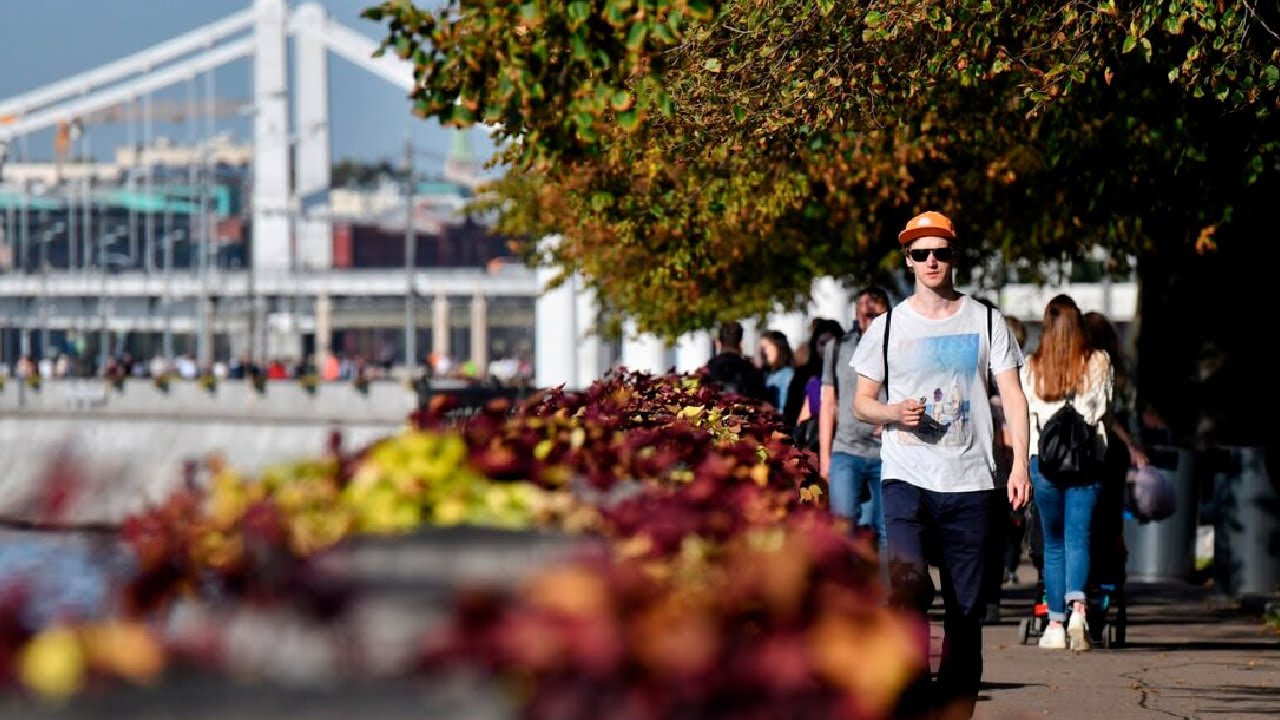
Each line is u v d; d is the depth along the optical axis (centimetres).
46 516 549
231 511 588
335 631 507
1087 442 1941
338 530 589
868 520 2153
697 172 2962
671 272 3847
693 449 1002
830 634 528
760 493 856
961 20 2152
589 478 725
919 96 2456
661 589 530
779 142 2497
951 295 1333
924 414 1316
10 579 498
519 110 1326
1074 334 1950
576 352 14438
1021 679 1775
